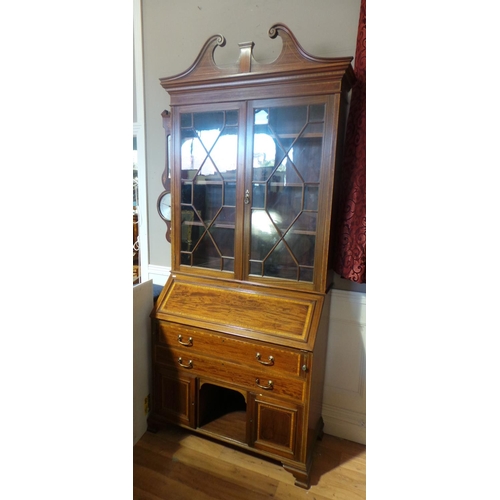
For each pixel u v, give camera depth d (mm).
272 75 1298
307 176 1373
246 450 1509
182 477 1430
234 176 1482
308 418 1342
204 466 1490
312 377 1322
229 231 1547
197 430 1583
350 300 1623
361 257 1382
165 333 1566
